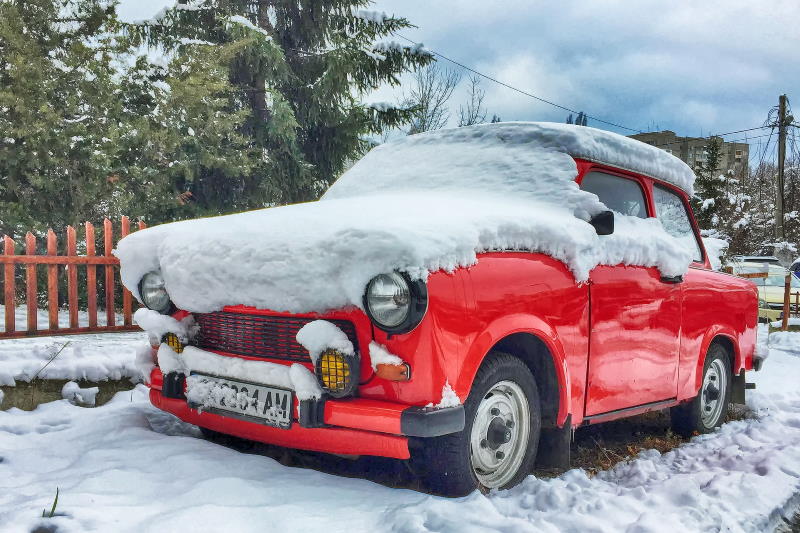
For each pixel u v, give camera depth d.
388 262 2.62
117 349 4.93
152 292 3.46
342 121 14.55
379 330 2.73
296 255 2.86
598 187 3.98
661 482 3.40
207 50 10.76
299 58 15.07
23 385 4.27
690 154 71.12
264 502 2.69
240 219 3.35
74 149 8.96
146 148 10.16
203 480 2.85
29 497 2.73
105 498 2.70
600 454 4.12
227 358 3.10
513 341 3.30
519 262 3.10
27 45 8.70
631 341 3.78
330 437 2.82
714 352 4.88
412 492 2.86
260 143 13.78
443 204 3.32
